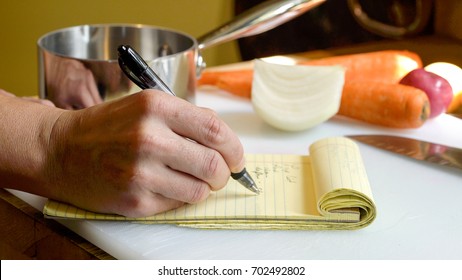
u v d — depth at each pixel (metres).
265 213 0.69
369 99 1.02
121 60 0.69
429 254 0.67
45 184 0.70
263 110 0.99
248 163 0.80
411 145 0.93
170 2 1.79
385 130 1.02
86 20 1.72
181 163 0.67
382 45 1.45
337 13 1.65
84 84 0.91
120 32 1.07
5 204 0.76
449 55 1.38
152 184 0.66
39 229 0.72
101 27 1.06
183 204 0.71
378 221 0.72
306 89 0.99
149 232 0.69
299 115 0.98
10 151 0.71
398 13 1.54
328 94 0.98
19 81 1.70
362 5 1.58
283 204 0.71
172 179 0.67
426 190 0.80
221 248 0.66
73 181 0.69
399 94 0.99
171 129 0.67
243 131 0.99
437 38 1.51
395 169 0.86
